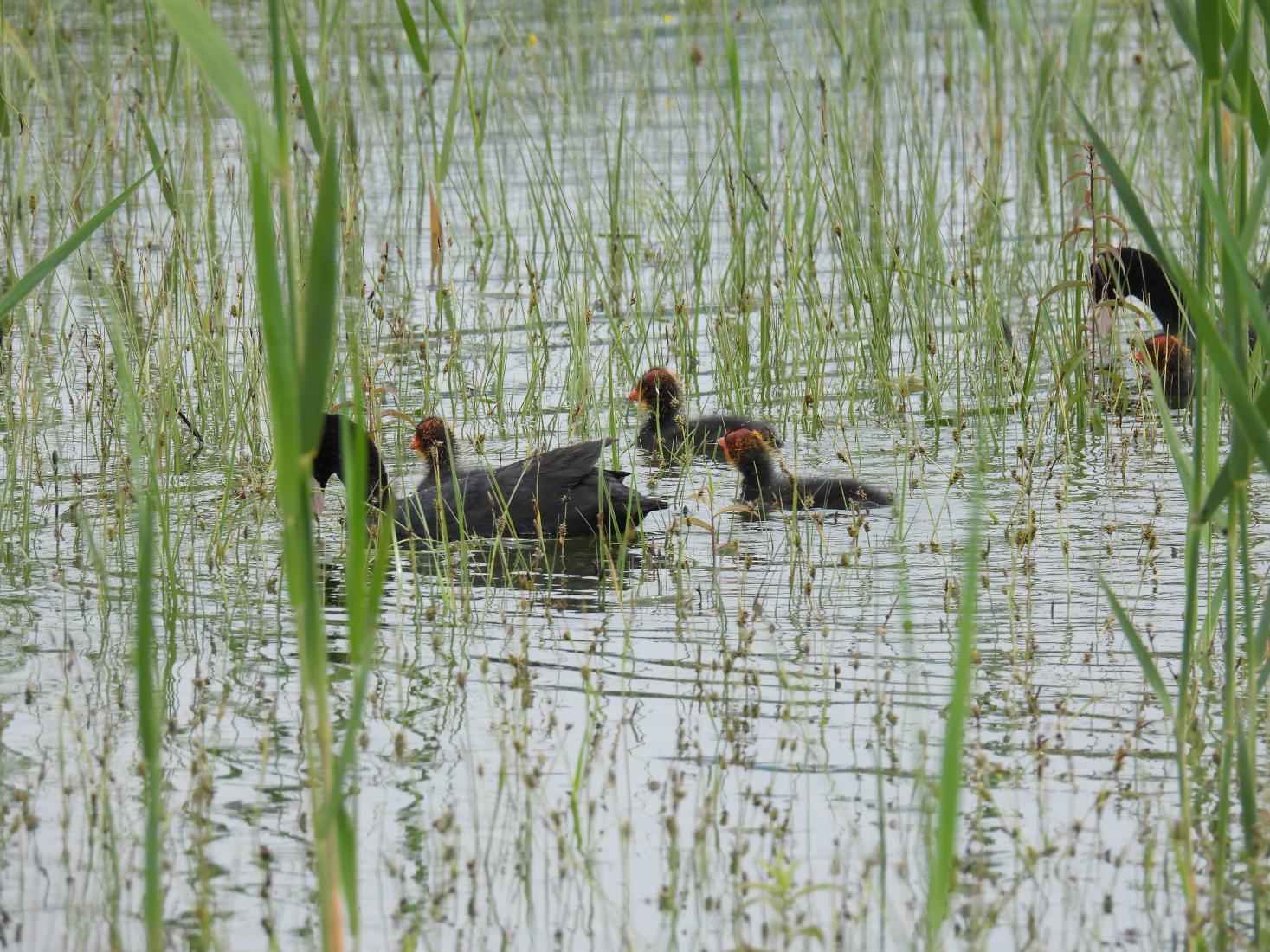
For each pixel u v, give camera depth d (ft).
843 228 59.72
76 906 24.16
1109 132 71.41
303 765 28.91
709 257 68.33
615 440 45.29
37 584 38.99
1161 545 40.55
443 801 27.35
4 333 60.54
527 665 32.78
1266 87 57.77
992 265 64.75
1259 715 30.14
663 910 23.85
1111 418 51.98
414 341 62.28
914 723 30.01
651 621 36.32
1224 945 22.63
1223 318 24.75
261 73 82.38
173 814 27.02
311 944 23.08
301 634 19.75
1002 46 82.33
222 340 53.52
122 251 71.10
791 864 22.79
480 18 110.83
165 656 34.35
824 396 56.95
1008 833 25.91
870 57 72.49
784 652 33.96
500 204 80.59
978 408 53.26
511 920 23.68
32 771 28.66
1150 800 26.84
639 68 85.35
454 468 42.55
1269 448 21.09
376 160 89.30
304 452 19.02
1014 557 37.91
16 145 71.20
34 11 71.77
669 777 28.02
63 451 50.16
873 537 42.34
